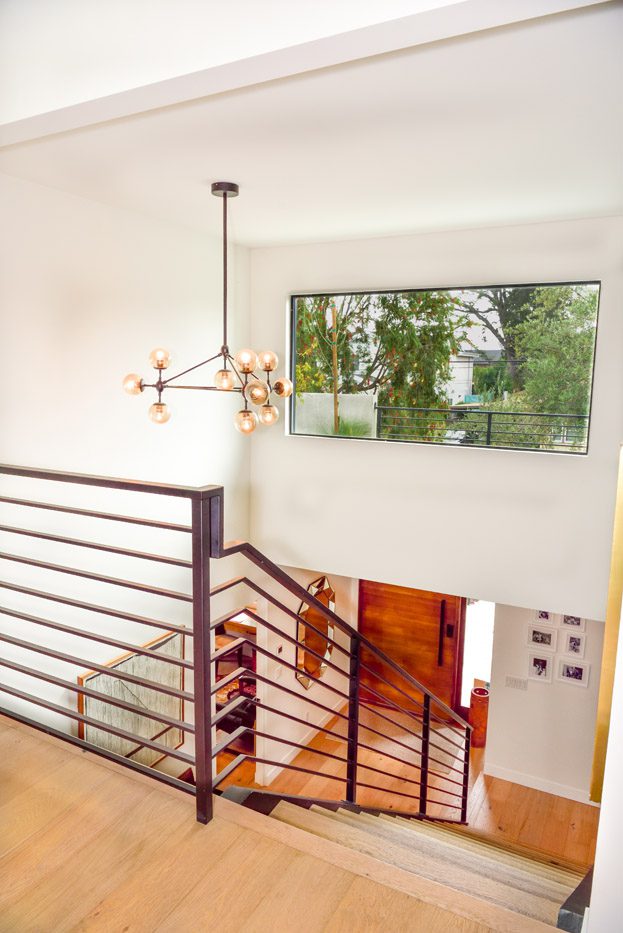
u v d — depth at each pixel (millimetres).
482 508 4918
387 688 7578
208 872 1705
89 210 4008
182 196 3930
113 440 4367
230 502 5652
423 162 3213
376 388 5320
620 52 2078
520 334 4750
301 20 1832
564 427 4691
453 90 2383
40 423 3814
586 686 5773
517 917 1592
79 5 2145
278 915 1575
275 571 2078
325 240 5234
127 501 4500
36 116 2285
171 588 4965
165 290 4711
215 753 1892
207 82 2037
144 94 2111
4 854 1750
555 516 4676
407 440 5238
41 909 1575
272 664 5914
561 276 4504
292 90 2393
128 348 4434
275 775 6027
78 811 1927
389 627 7484
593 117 2619
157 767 4875
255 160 3217
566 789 5938
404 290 5066
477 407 4953
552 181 3506
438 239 4879
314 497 5605
